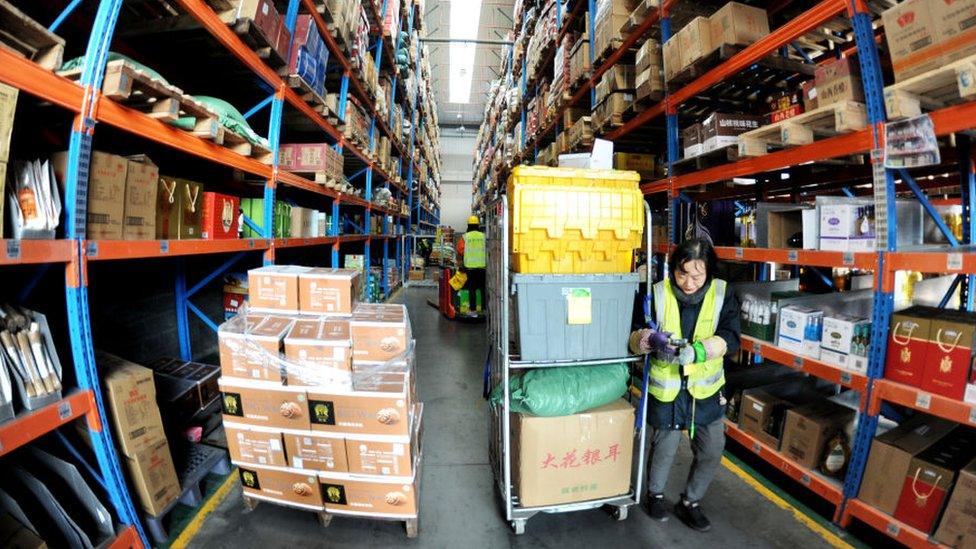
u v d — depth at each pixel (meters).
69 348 2.12
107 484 1.84
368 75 6.08
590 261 2.19
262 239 3.31
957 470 1.88
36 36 1.54
